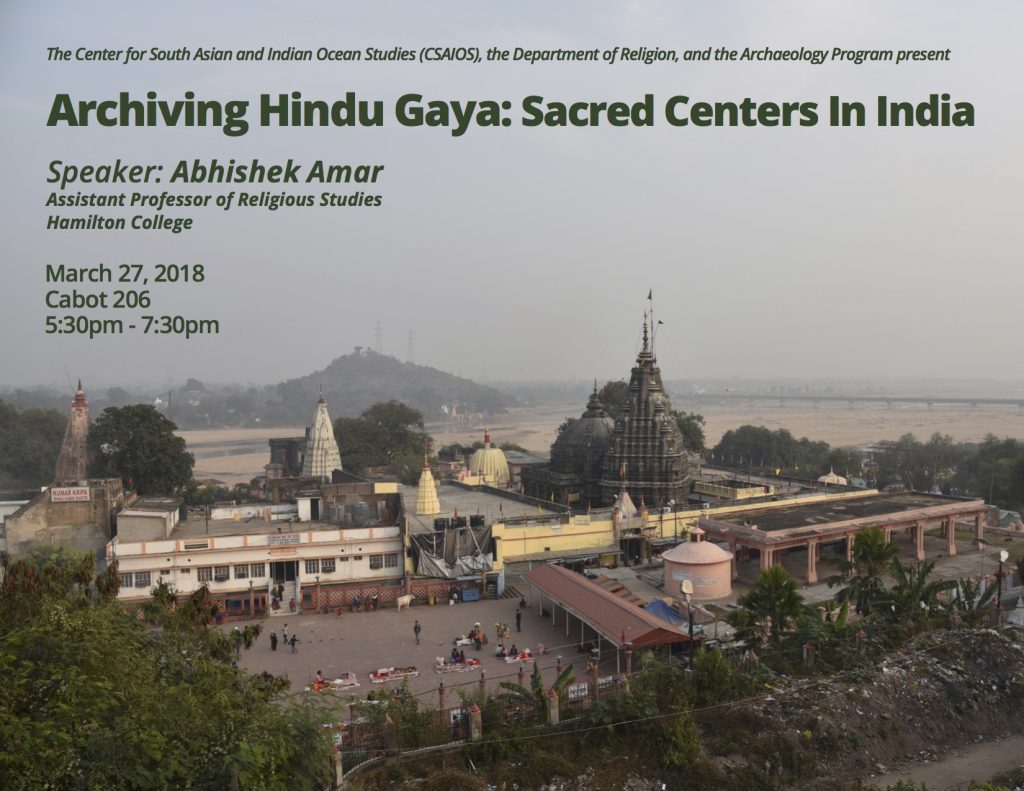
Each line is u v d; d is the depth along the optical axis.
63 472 92.31
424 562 64.38
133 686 21.91
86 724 19.94
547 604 60.75
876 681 40.16
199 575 61.78
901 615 46.94
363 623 58.16
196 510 80.62
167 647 25.83
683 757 33.88
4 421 146.25
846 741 36.44
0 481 141.50
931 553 76.94
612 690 38.12
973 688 41.00
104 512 70.06
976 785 31.88
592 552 71.94
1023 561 58.41
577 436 101.44
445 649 51.84
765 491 91.44
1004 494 114.50
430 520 77.88
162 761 20.81
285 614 60.81
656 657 42.91
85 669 21.30
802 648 42.31
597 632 48.94
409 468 129.12
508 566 68.94
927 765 36.44
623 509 79.81
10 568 24.64
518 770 33.16
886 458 165.12
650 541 74.06
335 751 30.69
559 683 36.81
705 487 96.38
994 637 44.59
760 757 34.91
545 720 35.91
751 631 42.88
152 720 21.41
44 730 18.94
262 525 71.25
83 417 94.31
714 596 61.78
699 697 37.78
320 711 27.17
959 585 50.53
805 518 73.25
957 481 142.50
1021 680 41.78
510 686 36.84
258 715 24.64
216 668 25.80
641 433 89.62
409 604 62.38
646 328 91.81
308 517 73.38
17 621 23.09
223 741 22.42
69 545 69.12
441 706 36.31
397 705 35.56
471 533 65.88
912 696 39.81
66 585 25.75
